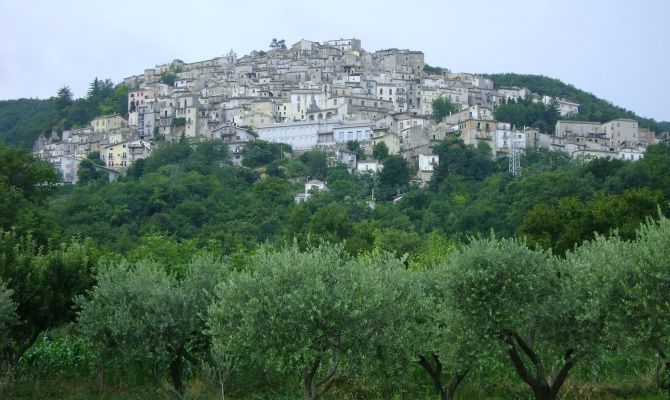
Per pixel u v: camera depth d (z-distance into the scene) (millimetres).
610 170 118938
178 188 148875
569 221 72375
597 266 33719
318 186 171375
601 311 33188
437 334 34875
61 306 39094
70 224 125062
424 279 39000
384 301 31312
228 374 34219
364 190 171125
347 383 39625
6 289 37250
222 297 31625
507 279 33438
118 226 131250
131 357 37656
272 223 133375
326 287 30016
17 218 63219
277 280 29953
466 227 119000
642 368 42812
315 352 29438
